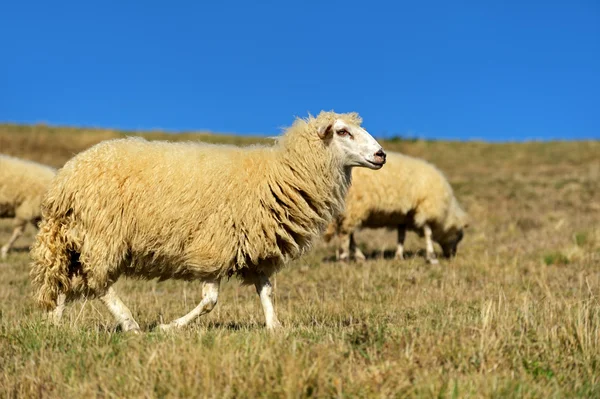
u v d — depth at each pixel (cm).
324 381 385
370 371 413
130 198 595
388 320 636
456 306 736
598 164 3394
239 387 382
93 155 616
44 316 618
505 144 4278
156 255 607
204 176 597
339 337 500
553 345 463
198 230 595
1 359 480
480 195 2436
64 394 402
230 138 4088
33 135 3775
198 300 873
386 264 1211
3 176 1393
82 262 607
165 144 631
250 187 605
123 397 387
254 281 638
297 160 624
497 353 446
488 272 1068
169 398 377
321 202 637
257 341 448
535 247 1352
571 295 801
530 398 383
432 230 1312
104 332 550
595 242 1348
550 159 3691
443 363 441
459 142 4388
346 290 941
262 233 606
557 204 2206
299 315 709
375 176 1242
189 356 421
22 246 1574
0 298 914
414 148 4147
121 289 991
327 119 636
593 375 425
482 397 376
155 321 709
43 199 631
